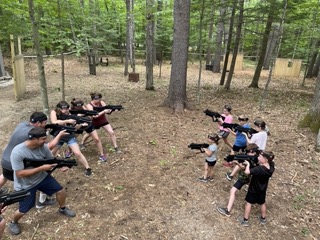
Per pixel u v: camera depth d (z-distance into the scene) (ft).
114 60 81.20
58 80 47.67
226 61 45.96
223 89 43.50
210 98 37.24
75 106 17.21
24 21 38.32
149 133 23.54
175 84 29.04
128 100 34.50
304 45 61.31
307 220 14.01
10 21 37.58
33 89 40.70
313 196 15.97
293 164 19.35
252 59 101.30
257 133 16.35
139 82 48.57
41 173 11.86
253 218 13.94
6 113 28.73
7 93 38.37
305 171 18.52
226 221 13.56
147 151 20.29
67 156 18.84
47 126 13.70
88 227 12.57
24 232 12.14
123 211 13.74
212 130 24.82
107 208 13.91
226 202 14.98
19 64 35.01
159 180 16.63
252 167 13.03
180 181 16.67
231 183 16.84
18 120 26.63
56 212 13.51
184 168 18.22
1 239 11.68
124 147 20.76
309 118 25.18
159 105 30.78
